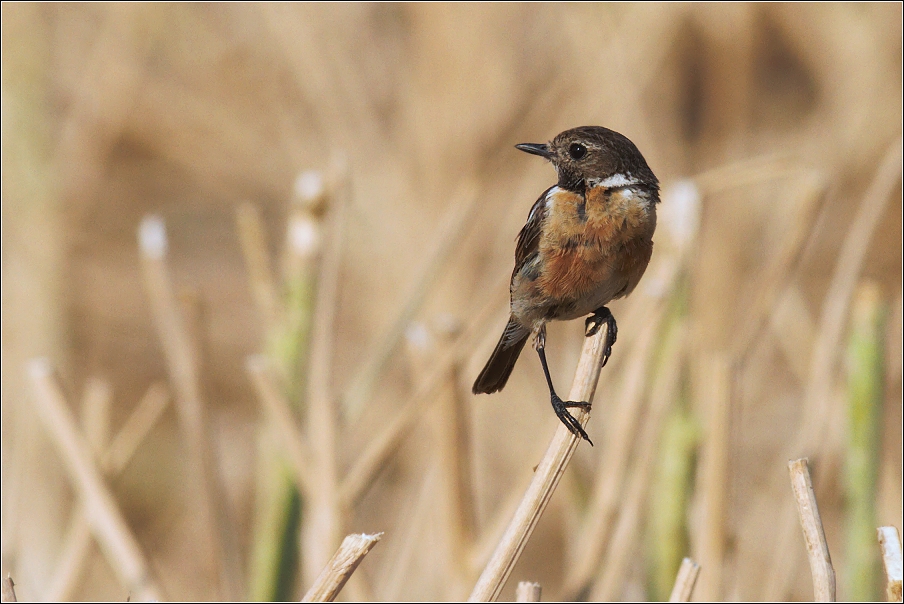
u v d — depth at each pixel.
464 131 14.89
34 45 16.06
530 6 16.11
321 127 15.61
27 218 14.78
